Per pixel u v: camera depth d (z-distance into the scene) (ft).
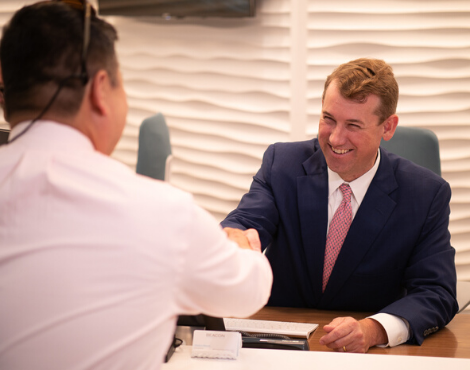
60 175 2.14
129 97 12.17
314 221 5.58
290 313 5.25
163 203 2.15
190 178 11.95
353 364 3.63
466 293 5.83
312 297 5.69
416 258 5.28
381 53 10.16
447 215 5.43
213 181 11.72
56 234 2.06
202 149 11.68
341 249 5.40
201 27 11.23
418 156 6.37
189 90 11.61
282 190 5.85
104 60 2.29
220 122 11.46
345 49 10.25
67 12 2.22
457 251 10.32
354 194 5.45
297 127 10.72
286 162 5.98
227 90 11.23
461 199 10.30
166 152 6.75
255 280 2.51
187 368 3.49
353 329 4.17
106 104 2.33
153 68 11.81
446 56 9.95
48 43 2.16
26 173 2.13
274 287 5.93
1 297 2.03
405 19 9.96
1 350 2.03
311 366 3.58
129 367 2.10
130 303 2.05
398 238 5.32
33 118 2.26
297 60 10.45
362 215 5.37
